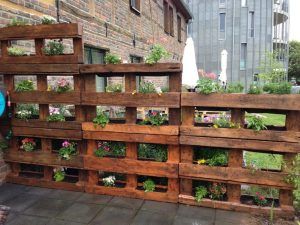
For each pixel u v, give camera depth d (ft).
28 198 11.43
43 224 9.52
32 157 12.41
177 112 10.65
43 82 11.92
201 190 10.82
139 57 28.43
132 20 26.16
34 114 12.81
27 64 11.71
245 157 14.55
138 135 11.02
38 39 11.51
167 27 40.60
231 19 81.30
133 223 9.57
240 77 82.28
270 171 10.07
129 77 10.93
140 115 17.12
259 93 9.64
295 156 9.71
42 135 12.14
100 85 20.57
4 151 12.80
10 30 11.58
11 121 12.46
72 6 16.28
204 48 84.33
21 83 12.23
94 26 18.85
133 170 11.27
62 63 11.32
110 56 11.27
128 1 25.03
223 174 10.36
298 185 9.59
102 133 11.41
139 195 11.36
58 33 11.06
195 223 9.55
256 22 81.25
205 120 12.82
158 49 10.51
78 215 10.11
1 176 12.71
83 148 11.91
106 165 11.55
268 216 10.04
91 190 11.91
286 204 10.13
